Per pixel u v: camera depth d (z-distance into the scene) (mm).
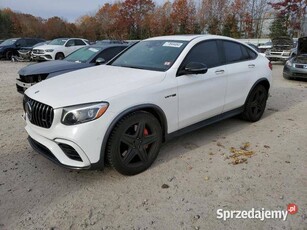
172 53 4195
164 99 3717
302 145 4535
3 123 5531
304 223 2791
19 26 63812
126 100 3332
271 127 5379
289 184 3418
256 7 46094
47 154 3434
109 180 3514
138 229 2715
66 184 3436
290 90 9102
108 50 7801
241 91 5090
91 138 3123
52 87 3641
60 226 2758
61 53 17688
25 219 2848
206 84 4312
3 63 19031
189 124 4211
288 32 41625
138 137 3529
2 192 3270
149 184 3428
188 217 2867
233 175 3621
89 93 3277
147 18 57688
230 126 5406
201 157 4105
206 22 51188
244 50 5336
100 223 2795
